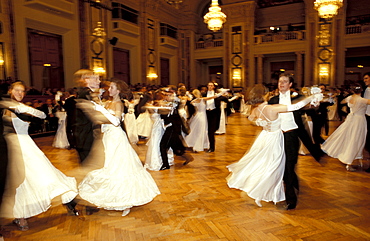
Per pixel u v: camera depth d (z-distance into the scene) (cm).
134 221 269
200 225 260
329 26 1502
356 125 425
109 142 277
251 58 1711
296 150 288
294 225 257
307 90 292
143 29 1498
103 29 1262
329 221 265
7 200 234
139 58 1490
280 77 283
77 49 1153
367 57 1684
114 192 266
